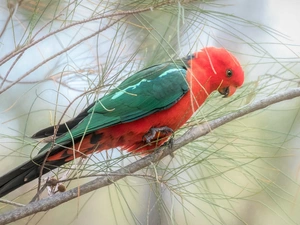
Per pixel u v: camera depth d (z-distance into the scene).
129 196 8.85
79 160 6.77
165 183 5.84
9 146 8.84
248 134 7.80
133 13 5.42
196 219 9.27
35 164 6.11
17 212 5.56
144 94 7.05
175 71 7.31
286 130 8.34
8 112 9.06
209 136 6.82
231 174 8.48
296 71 8.06
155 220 6.93
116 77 6.07
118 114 6.89
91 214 9.98
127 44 6.82
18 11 6.73
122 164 6.66
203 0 5.59
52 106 9.03
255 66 7.90
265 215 8.88
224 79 7.54
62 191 6.07
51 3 6.24
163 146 6.48
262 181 7.02
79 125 6.62
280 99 6.41
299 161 8.52
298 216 8.81
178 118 7.17
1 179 6.04
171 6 5.61
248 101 6.57
